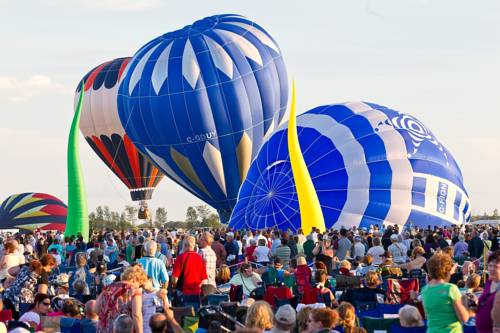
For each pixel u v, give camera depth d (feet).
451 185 252.62
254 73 286.05
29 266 80.38
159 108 282.77
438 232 184.85
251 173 255.29
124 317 52.11
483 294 54.19
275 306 80.84
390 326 60.85
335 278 99.86
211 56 284.41
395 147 248.52
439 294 52.75
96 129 356.79
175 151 287.07
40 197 458.50
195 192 296.92
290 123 192.24
